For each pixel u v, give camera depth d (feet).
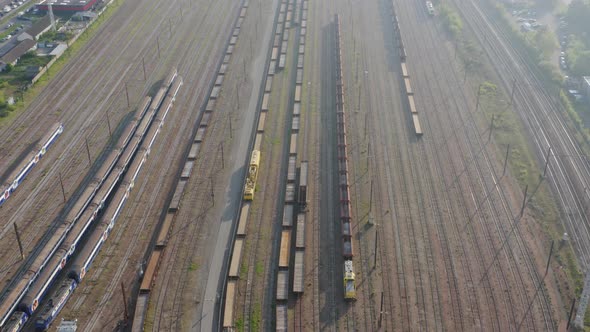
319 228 402.93
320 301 346.13
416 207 422.00
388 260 375.04
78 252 384.27
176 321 334.24
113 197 420.77
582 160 476.13
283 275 358.84
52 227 403.75
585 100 567.59
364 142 497.05
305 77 606.96
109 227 393.70
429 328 328.70
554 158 477.77
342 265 371.97
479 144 495.41
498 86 589.73
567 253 381.81
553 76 601.62
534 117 535.19
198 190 440.04
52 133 492.54
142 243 391.04
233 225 408.05
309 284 357.82
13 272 365.20
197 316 338.34
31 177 453.17
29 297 332.39
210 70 625.82
